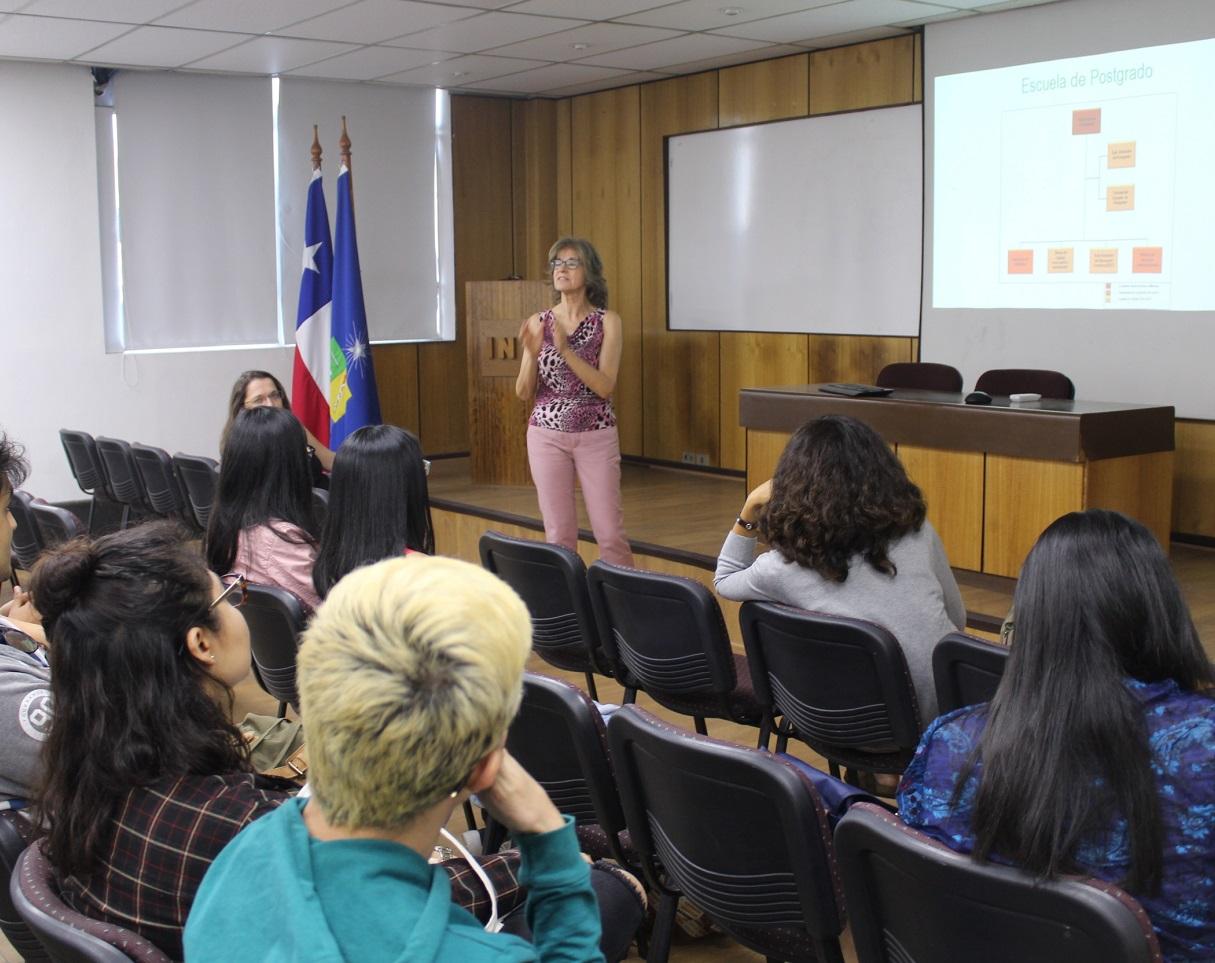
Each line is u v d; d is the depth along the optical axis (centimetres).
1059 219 606
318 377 702
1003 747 134
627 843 234
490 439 761
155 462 578
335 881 92
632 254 854
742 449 789
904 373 589
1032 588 138
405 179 866
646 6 593
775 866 179
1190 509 572
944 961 140
